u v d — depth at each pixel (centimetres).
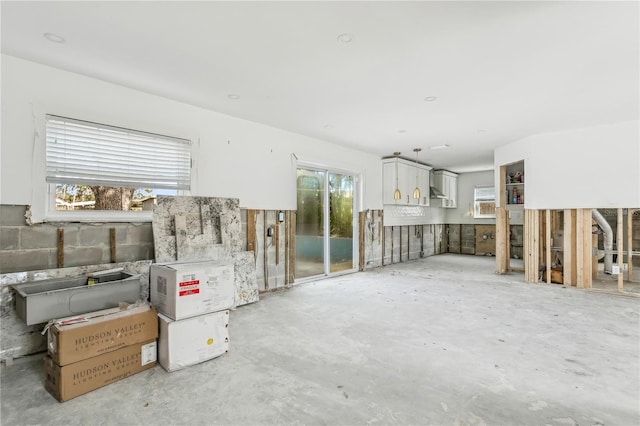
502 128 509
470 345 294
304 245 571
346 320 363
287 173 520
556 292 495
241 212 452
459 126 495
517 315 380
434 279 594
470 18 222
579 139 508
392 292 493
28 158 286
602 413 195
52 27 236
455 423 185
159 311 267
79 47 264
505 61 286
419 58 281
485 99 379
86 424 185
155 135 366
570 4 205
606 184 488
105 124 329
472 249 995
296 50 269
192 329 256
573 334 320
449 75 315
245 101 387
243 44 260
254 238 464
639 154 462
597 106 403
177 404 204
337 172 637
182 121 389
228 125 438
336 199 638
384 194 752
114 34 246
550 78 320
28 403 205
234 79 326
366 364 257
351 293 487
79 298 249
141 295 333
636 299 455
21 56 279
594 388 222
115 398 211
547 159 538
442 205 932
